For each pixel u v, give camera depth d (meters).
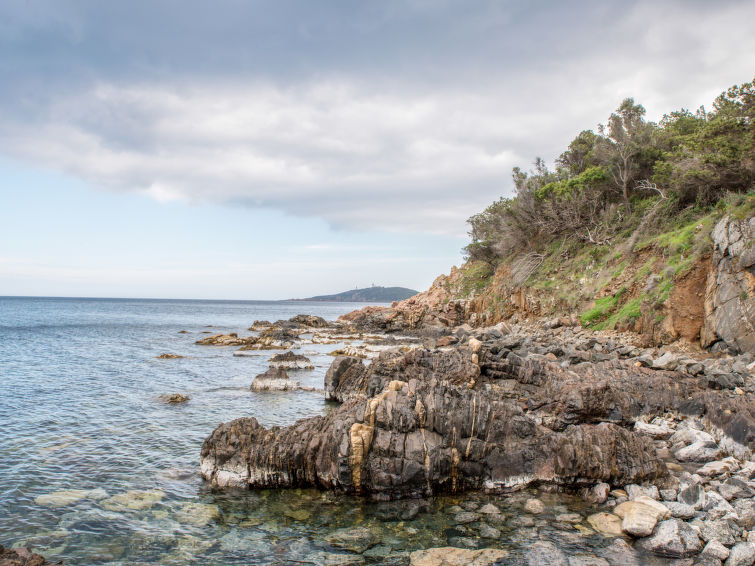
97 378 29.39
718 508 10.47
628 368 21.31
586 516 11.10
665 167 39.16
